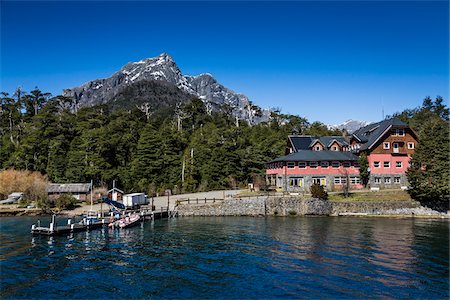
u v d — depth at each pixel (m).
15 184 77.81
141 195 68.00
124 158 91.75
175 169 87.69
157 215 59.56
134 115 116.38
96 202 73.56
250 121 143.75
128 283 24.97
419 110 140.12
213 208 62.56
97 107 132.62
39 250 35.59
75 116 113.81
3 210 64.56
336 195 63.59
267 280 25.16
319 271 27.03
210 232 44.88
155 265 29.48
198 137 98.25
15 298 22.42
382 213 59.59
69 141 97.19
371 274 26.23
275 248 34.81
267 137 101.88
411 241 37.50
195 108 129.00
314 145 80.00
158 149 89.00
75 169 83.06
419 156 61.62
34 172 84.50
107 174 83.56
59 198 68.12
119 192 76.12
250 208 61.56
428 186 59.06
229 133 96.81
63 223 54.62
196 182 85.06
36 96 132.25
